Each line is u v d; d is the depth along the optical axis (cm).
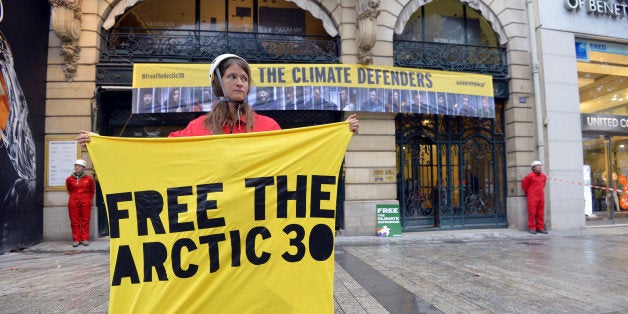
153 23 969
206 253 206
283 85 910
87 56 887
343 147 232
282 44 989
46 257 700
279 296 205
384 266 617
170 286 201
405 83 976
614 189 1162
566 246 807
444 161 1062
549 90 1080
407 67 1022
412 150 1048
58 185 859
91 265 627
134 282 204
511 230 1040
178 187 213
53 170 861
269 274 207
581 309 399
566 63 1104
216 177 214
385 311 395
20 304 416
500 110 1117
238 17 1002
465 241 887
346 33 973
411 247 806
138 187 214
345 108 927
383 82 959
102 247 793
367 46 939
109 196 213
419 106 974
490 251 754
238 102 227
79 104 877
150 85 869
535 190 1006
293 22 1026
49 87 877
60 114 873
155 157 217
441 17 1102
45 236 848
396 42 1031
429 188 1051
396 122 1038
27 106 799
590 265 617
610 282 510
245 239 209
